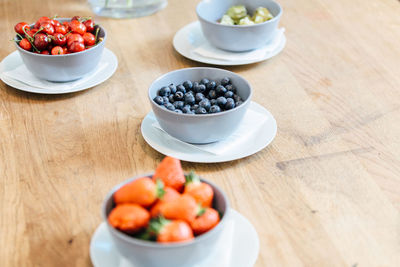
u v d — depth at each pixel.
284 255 0.74
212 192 0.70
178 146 0.97
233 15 1.40
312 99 1.16
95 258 0.70
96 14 1.59
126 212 0.63
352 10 1.62
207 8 1.42
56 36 1.15
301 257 0.73
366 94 1.18
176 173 0.72
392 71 1.28
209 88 1.04
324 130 1.05
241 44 1.30
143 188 0.64
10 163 0.94
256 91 1.19
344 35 1.47
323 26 1.52
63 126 1.06
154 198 0.65
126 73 1.28
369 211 0.83
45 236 0.77
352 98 1.16
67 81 1.20
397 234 0.78
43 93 1.19
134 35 1.47
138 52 1.38
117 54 1.37
